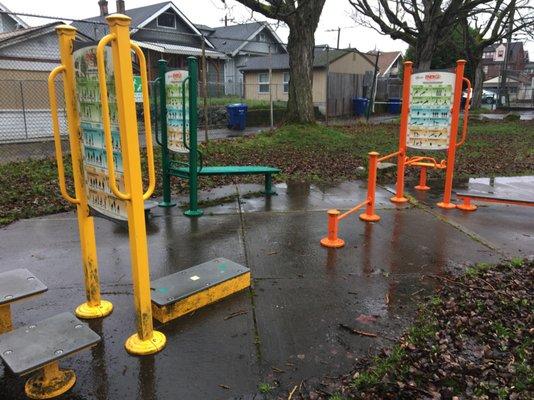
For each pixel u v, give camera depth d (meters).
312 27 14.91
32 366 2.28
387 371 2.73
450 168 6.44
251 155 10.98
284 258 4.54
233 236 5.19
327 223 5.70
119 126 2.58
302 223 5.70
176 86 5.95
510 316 3.39
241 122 18.30
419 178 8.68
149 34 25.55
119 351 2.95
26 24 23.25
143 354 2.90
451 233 5.34
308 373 2.75
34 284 3.13
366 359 2.88
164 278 3.64
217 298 3.62
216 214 6.07
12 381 2.68
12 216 5.80
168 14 26.38
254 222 5.73
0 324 3.03
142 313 2.92
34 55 16.02
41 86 16.25
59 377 2.62
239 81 31.67
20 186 7.23
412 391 2.58
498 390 2.59
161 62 6.06
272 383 2.66
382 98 31.47
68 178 7.98
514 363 2.82
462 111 30.64
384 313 3.46
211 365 2.82
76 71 2.86
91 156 2.93
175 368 2.79
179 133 6.05
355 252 4.71
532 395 2.55
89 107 2.82
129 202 2.68
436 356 2.89
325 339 3.11
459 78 6.19
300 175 8.72
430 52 20.83
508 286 3.88
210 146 11.82
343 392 2.58
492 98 44.62
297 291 3.81
